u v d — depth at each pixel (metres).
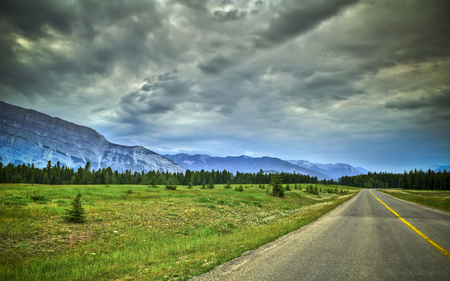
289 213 31.78
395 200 47.28
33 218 18.14
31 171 150.00
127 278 7.28
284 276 5.75
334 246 8.96
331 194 97.25
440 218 17.67
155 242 14.29
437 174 178.25
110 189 51.28
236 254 8.48
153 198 41.16
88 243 13.52
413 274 5.67
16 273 8.47
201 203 36.44
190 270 7.11
